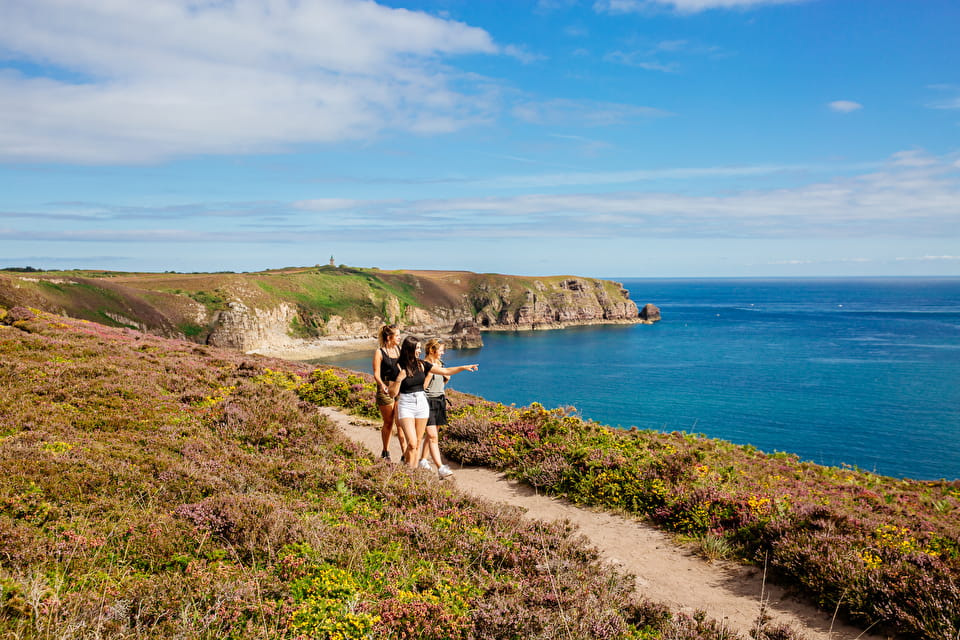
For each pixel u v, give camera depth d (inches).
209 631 177.8
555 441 521.0
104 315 6220.5
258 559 235.1
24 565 197.6
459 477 498.6
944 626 230.1
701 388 3794.3
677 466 437.7
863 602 257.9
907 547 301.1
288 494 327.9
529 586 240.8
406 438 435.2
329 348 7711.6
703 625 234.2
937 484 689.6
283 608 195.3
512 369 4997.5
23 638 153.3
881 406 3144.7
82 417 436.1
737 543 340.8
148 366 732.0
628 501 415.8
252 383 721.6
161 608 184.4
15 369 575.5
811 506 359.3
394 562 252.5
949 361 4859.7
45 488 267.4
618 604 242.8
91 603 176.6
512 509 362.6
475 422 589.6
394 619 197.2
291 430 474.9
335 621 190.9
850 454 2230.6
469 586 237.0
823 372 4377.5
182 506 269.3
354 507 317.7
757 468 561.3
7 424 387.5
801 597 283.1
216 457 377.1
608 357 5689.0
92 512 255.0
